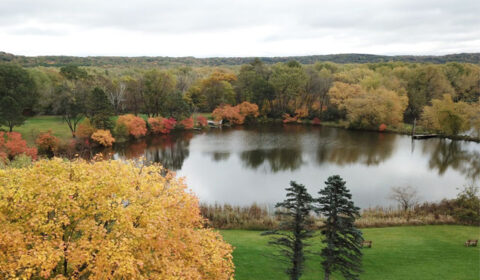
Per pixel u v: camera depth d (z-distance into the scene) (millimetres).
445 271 24922
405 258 26781
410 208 37969
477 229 32844
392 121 87312
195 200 16359
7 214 13109
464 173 52719
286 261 25359
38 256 10734
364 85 100000
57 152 56938
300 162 58969
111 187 14383
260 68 114625
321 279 24062
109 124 68750
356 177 50688
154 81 91375
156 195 15883
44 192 12633
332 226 21312
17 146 47469
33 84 72125
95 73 117438
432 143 73125
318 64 139625
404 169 54688
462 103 79875
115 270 11812
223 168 55625
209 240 16250
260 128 93562
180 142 74625
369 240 30078
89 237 13211
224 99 106125
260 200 41812
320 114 102000
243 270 24469
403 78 106688
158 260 12820
